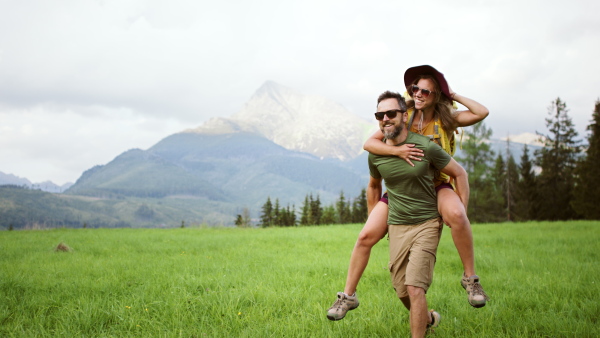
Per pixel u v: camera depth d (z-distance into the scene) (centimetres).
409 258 365
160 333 434
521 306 538
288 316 489
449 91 383
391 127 363
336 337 421
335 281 694
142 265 852
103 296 591
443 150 367
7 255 1017
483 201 4331
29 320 477
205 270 791
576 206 3572
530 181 4378
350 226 2219
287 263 882
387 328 443
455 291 629
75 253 1059
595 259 938
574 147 4725
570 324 445
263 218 9356
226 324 462
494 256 981
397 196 373
